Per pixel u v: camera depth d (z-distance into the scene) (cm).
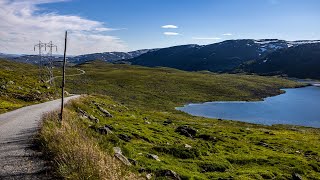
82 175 1402
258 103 16250
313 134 7700
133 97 15662
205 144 4100
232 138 5456
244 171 3016
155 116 7744
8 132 2825
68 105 4547
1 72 10762
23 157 1895
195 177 2408
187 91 19012
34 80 10788
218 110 13588
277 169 3338
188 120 8594
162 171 2289
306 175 3338
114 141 2856
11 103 5816
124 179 1559
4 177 1532
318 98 18538
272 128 8856
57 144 1914
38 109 4912
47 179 1505
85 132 2544
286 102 16725
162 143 3734
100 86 17775
